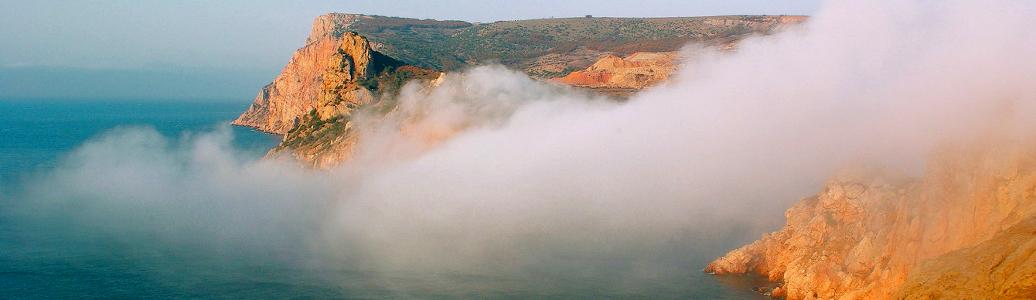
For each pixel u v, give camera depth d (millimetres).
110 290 78375
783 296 69375
